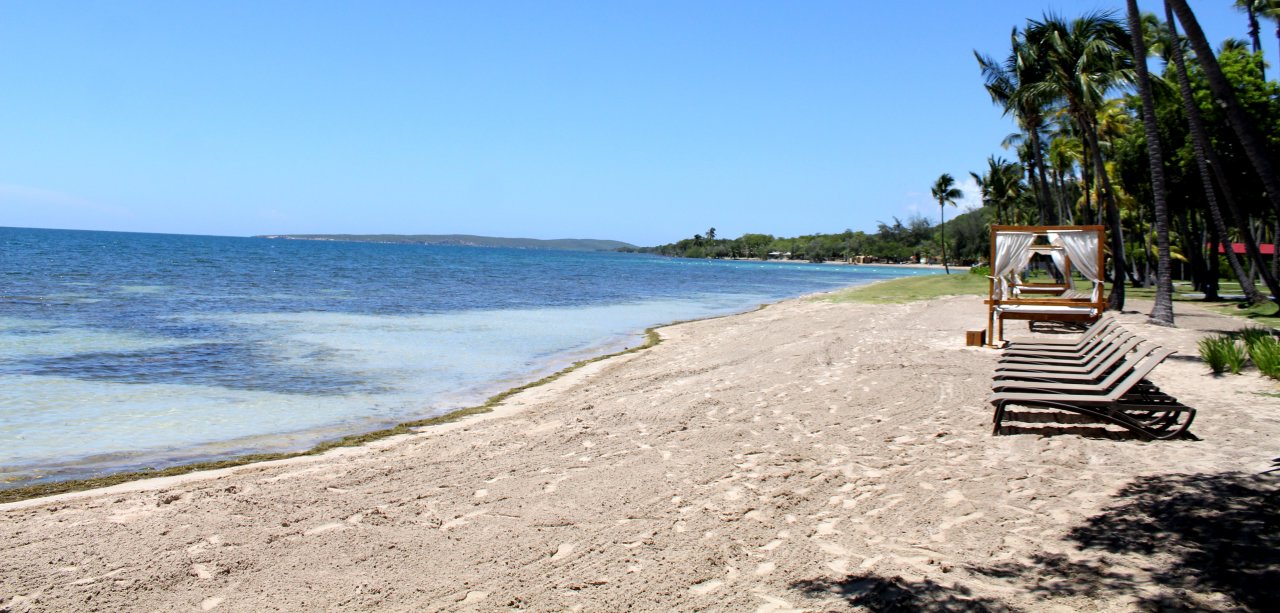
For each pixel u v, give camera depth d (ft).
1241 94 86.07
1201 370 38.09
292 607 14.21
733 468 22.66
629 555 16.33
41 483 23.88
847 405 31.17
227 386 41.19
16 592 14.88
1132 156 97.09
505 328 74.95
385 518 18.99
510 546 17.01
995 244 54.24
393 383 43.55
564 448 25.80
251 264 214.07
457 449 26.35
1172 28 66.23
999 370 34.42
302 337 62.28
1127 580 14.17
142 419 33.30
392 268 224.12
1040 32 82.79
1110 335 33.04
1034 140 119.34
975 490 19.84
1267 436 24.64
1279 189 20.51
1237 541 15.65
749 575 15.20
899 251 549.13
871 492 20.08
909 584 14.42
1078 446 23.82
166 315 76.48
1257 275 155.53
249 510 19.80
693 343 62.59
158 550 17.02
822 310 93.09
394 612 13.97
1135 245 169.48
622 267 348.38
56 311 76.84
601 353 58.70
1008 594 13.91
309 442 29.96
